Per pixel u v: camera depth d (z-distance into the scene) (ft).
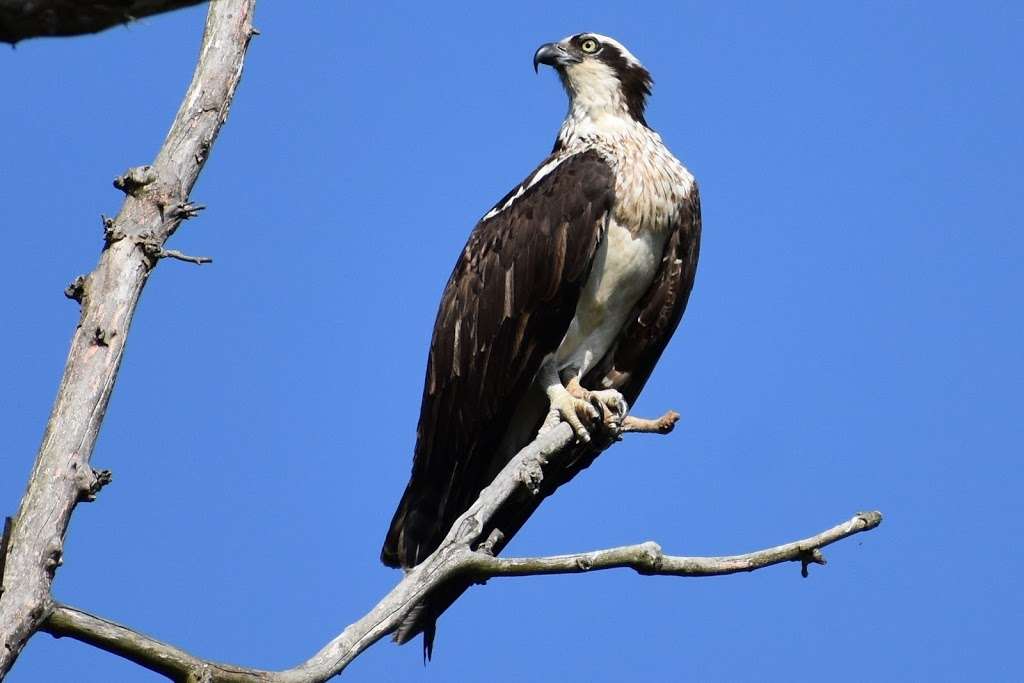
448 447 41.39
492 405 41.09
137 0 16.61
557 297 41.06
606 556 28.19
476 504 31.63
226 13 32.42
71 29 16.71
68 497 26.12
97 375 27.66
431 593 28.66
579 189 41.57
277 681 25.23
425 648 34.45
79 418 27.04
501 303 41.34
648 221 41.91
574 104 45.27
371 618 26.89
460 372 41.57
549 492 40.40
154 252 29.27
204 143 31.01
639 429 39.50
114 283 28.66
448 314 42.32
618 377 43.88
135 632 25.14
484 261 42.04
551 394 40.34
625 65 45.42
